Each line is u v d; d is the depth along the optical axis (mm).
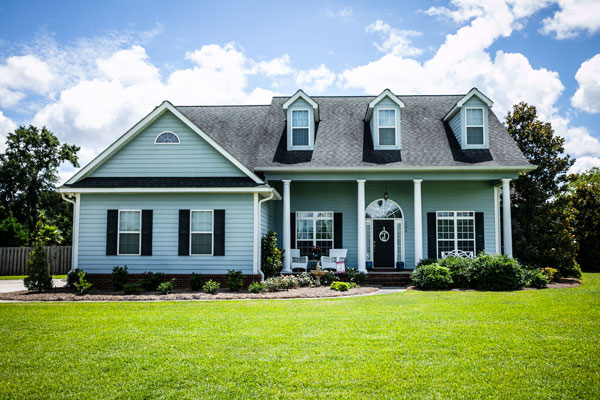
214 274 15430
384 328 8188
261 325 8516
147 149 16375
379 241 19609
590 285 16266
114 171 16328
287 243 17516
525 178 20922
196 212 15781
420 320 8961
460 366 6016
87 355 6629
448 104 21656
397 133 18641
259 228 15820
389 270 18797
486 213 19312
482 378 5598
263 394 5129
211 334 7797
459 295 13148
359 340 7305
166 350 6824
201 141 16312
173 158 16312
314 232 19500
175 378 5652
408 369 5887
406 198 19641
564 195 21141
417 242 17562
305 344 7062
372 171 17641
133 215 15805
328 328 8203
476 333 7781
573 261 19078
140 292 13672
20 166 42938
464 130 18641
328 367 5969
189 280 15281
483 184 19391
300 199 19656
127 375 5785
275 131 20000
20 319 9320
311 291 14078
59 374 5855
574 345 7016
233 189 15289
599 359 6332
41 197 44156
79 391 5301
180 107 22781
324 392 5172
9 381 5625
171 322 8891
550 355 6516
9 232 28547
